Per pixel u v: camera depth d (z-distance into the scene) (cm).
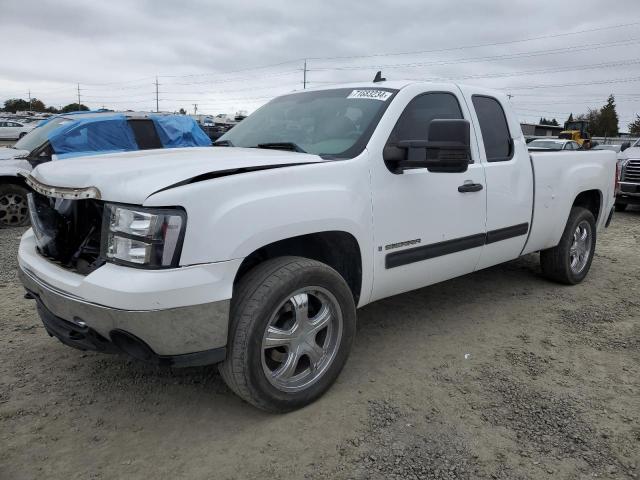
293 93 455
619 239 854
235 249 264
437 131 321
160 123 967
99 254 276
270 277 282
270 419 303
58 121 980
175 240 251
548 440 287
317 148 357
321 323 315
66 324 288
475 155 417
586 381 355
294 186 295
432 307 490
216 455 271
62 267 290
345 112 378
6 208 859
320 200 301
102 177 271
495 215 432
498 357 388
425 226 372
